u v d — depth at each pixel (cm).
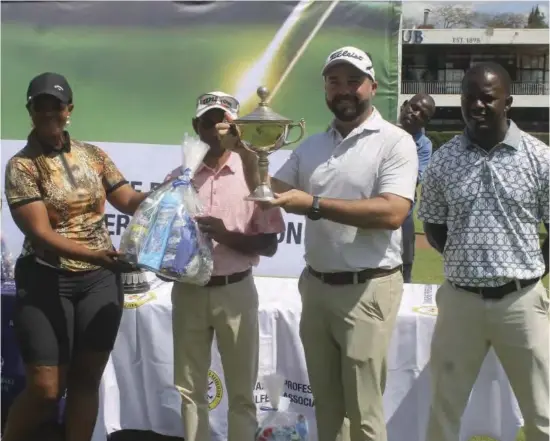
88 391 237
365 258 219
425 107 377
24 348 224
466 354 225
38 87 212
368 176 215
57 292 224
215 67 403
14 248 410
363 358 221
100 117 411
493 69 211
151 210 220
